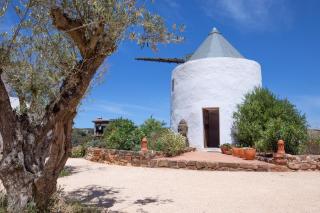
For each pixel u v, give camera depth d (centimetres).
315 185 1035
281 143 1401
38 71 721
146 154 1519
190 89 1955
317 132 1902
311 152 1633
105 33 588
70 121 625
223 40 2112
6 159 600
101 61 605
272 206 756
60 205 678
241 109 1784
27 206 600
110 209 740
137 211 723
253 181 1110
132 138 1792
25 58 714
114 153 1647
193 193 912
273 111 1680
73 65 612
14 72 705
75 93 600
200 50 2097
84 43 592
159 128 1952
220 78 1895
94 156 1802
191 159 1480
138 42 607
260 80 2050
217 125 2227
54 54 697
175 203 796
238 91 1898
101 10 551
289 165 1360
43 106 725
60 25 582
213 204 781
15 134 606
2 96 586
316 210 717
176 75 2084
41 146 654
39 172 624
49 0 575
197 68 1938
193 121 1920
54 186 642
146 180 1136
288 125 1538
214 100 1881
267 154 1505
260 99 1764
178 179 1153
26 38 693
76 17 593
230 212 709
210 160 1452
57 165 624
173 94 2114
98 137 2522
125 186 1027
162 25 634
